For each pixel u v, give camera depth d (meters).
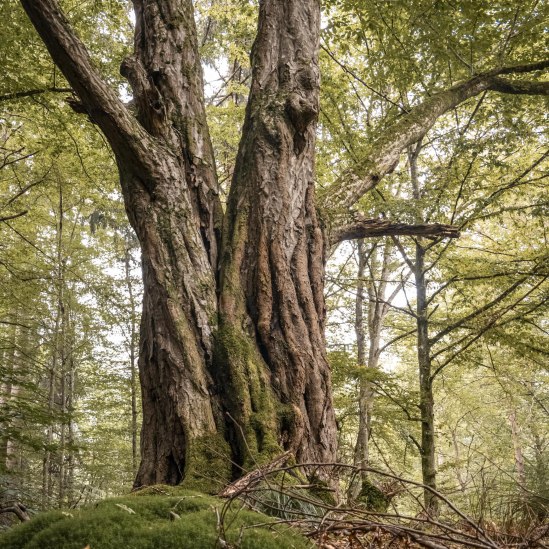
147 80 5.42
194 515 2.54
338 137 9.88
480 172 10.66
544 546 2.81
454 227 6.71
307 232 5.73
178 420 4.56
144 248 5.18
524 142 10.63
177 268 5.06
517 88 9.10
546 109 9.47
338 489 4.22
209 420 4.56
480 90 8.94
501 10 8.36
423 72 9.13
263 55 6.16
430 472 9.76
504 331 10.05
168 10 6.20
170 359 4.74
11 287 11.51
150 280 5.07
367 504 4.08
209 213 5.58
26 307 11.98
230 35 12.68
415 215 9.49
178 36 6.11
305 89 5.99
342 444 11.30
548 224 11.30
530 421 15.88
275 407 4.71
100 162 11.44
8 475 6.00
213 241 5.53
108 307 14.16
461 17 7.93
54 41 4.64
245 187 5.64
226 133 12.41
